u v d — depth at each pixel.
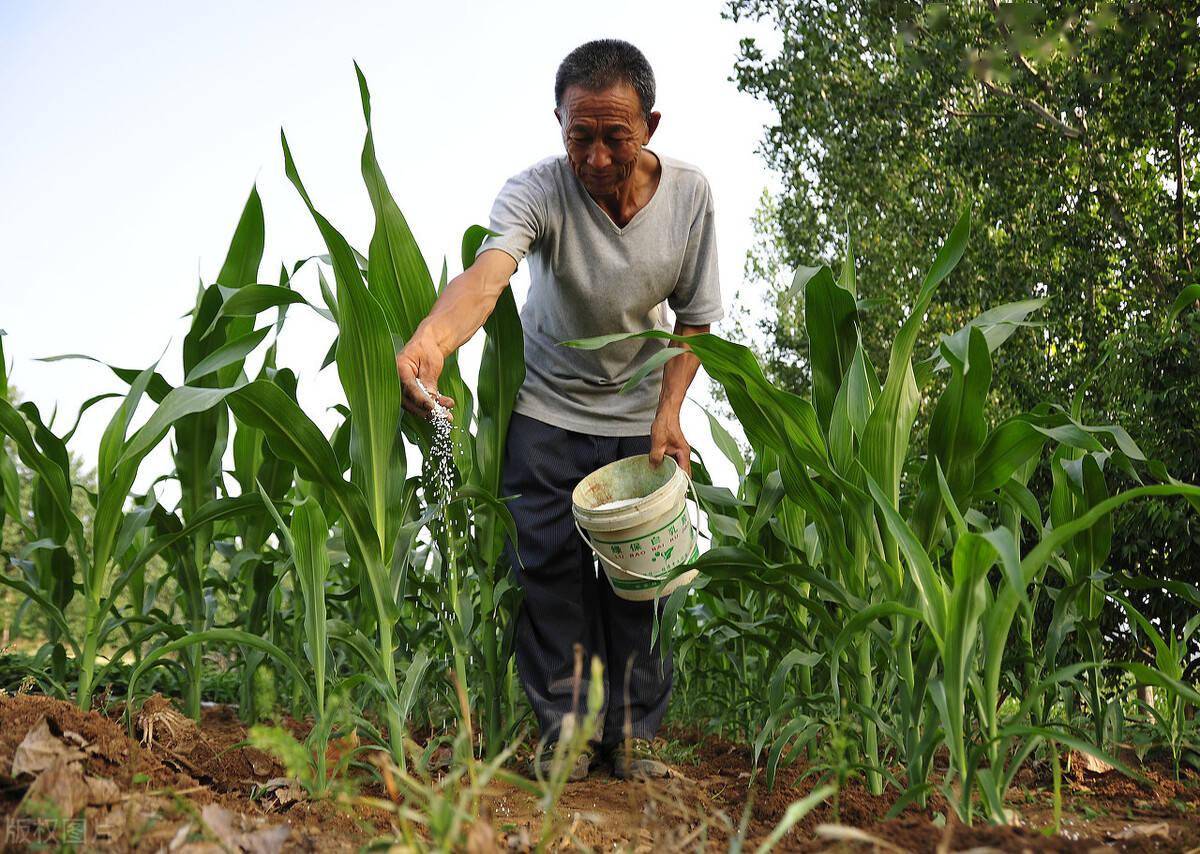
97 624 2.23
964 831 1.34
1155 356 4.07
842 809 1.74
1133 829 1.58
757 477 2.55
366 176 2.15
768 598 2.75
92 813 1.35
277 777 1.87
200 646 2.61
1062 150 9.05
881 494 1.59
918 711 1.67
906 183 11.59
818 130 11.22
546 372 2.65
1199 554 3.26
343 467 2.66
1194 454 3.79
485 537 2.50
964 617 1.47
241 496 2.23
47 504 2.50
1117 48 8.18
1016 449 1.78
